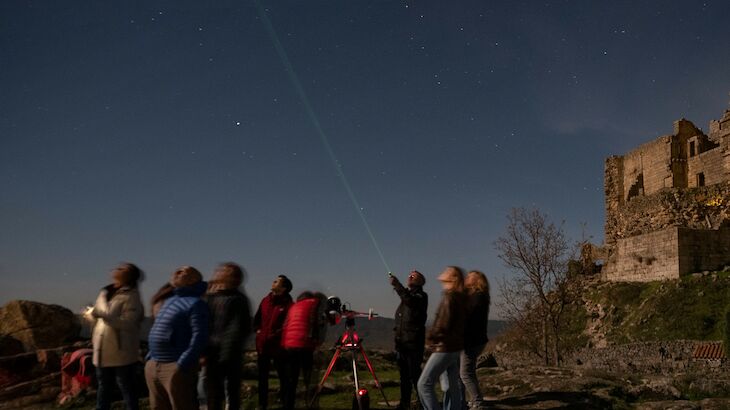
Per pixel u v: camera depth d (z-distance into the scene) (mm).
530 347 45062
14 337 15375
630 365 34500
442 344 8125
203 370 9031
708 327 35938
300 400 11484
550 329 45938
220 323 7969
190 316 7246
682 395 13250
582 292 49750
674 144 57781
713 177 53438
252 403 12000
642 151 61938
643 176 61688
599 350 39062
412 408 10422
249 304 8273
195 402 7805
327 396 13242
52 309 16312
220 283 8344
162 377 7203
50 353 14078
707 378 14336
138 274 9055
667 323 38094
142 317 8961
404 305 9844
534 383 12797
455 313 8195
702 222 49469
